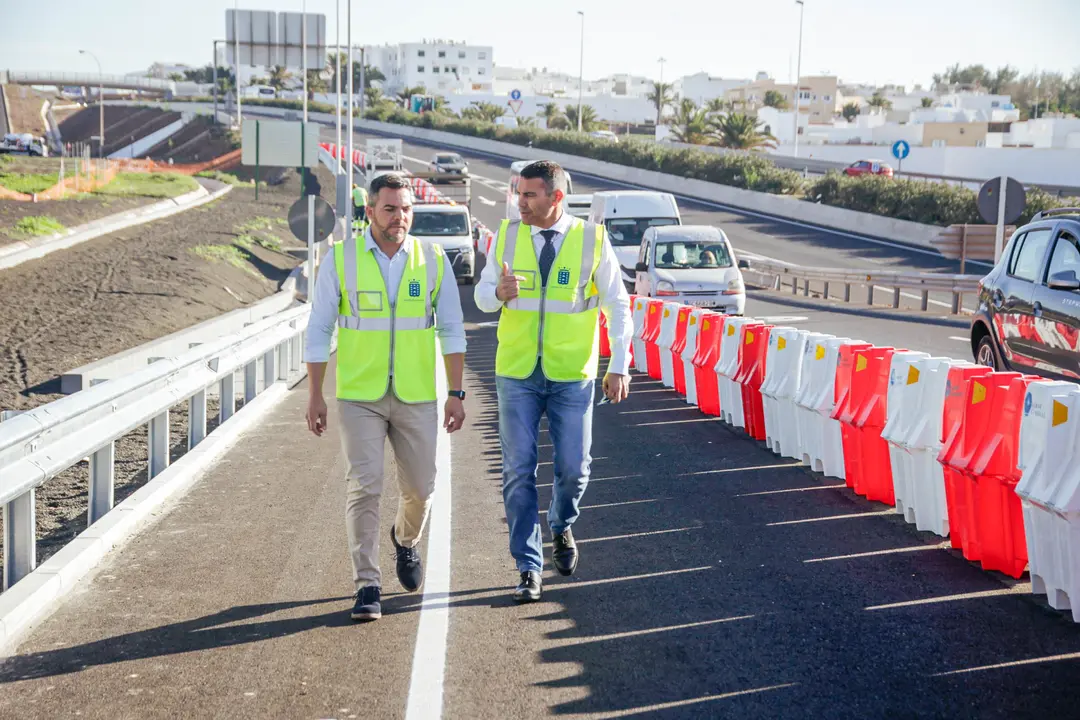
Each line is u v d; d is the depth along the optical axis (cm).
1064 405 536
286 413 1162
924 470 689
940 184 4312
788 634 514
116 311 1833
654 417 1145
